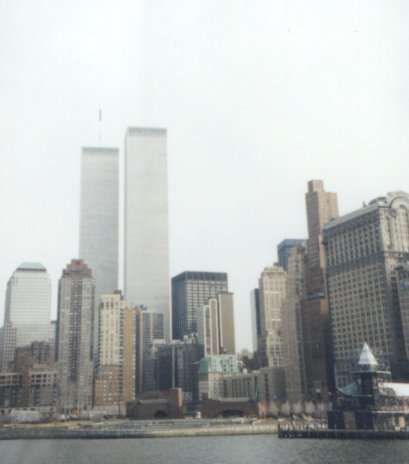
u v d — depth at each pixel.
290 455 193.62
